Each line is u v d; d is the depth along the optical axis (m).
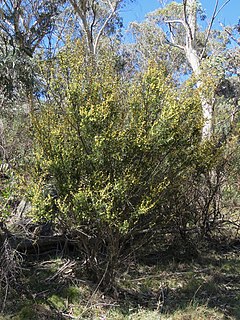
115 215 4.76
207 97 6.02
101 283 5.36
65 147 5.00
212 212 7.62
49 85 5.25
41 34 8.13
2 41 7.23
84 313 4.91
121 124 5.10
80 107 4.85
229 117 8.23
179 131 5.26
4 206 4.91
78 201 4.71
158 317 4.86
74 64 5.14
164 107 5.04
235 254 7.53
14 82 6.57
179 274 6.29
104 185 4.91
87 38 13.03
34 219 4.93
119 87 5.28
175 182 5.60
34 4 8.67
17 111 7.11
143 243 5.64
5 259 5.07
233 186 7.86
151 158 5.09
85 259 5.56
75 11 13.13
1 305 4.86
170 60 12.12
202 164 6.11
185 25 16.39
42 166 5.04
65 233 5.60
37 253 5.98
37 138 5.11
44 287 5.37
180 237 7.06
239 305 5.38
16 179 5.07
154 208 5.30
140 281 5.93
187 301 5.43
